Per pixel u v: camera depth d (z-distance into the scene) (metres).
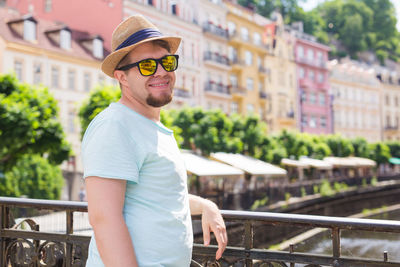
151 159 1.56
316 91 59.94
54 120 15.97
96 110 18.17
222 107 43.94
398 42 102.25
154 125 1.65
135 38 1.63
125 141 1.50
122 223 1.43
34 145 15.62
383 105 74.44
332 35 94.25
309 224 1.94
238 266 2.07
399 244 4.29
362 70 71.25
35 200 2.52
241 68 45.81
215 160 22.45
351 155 51.78
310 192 29.97
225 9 44.56
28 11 34.03
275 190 24.66
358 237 4.70
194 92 40.16
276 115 52.03
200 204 1.95
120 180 1.46
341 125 64.62
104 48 32.75
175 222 1.59
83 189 25.27
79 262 2.38
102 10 33.66
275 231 11.23
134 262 1.41
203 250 2.13
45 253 2.49
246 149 29.41
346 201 34.41
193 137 26.55
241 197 20.78
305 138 40.84
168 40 1.71
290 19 81.69
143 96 1.66
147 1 36.00
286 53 54.84
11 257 2.61
